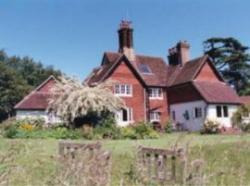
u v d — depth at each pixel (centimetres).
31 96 4309
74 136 2364
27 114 4150
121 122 3972
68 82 2919
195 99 4053
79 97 2788
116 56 4347
